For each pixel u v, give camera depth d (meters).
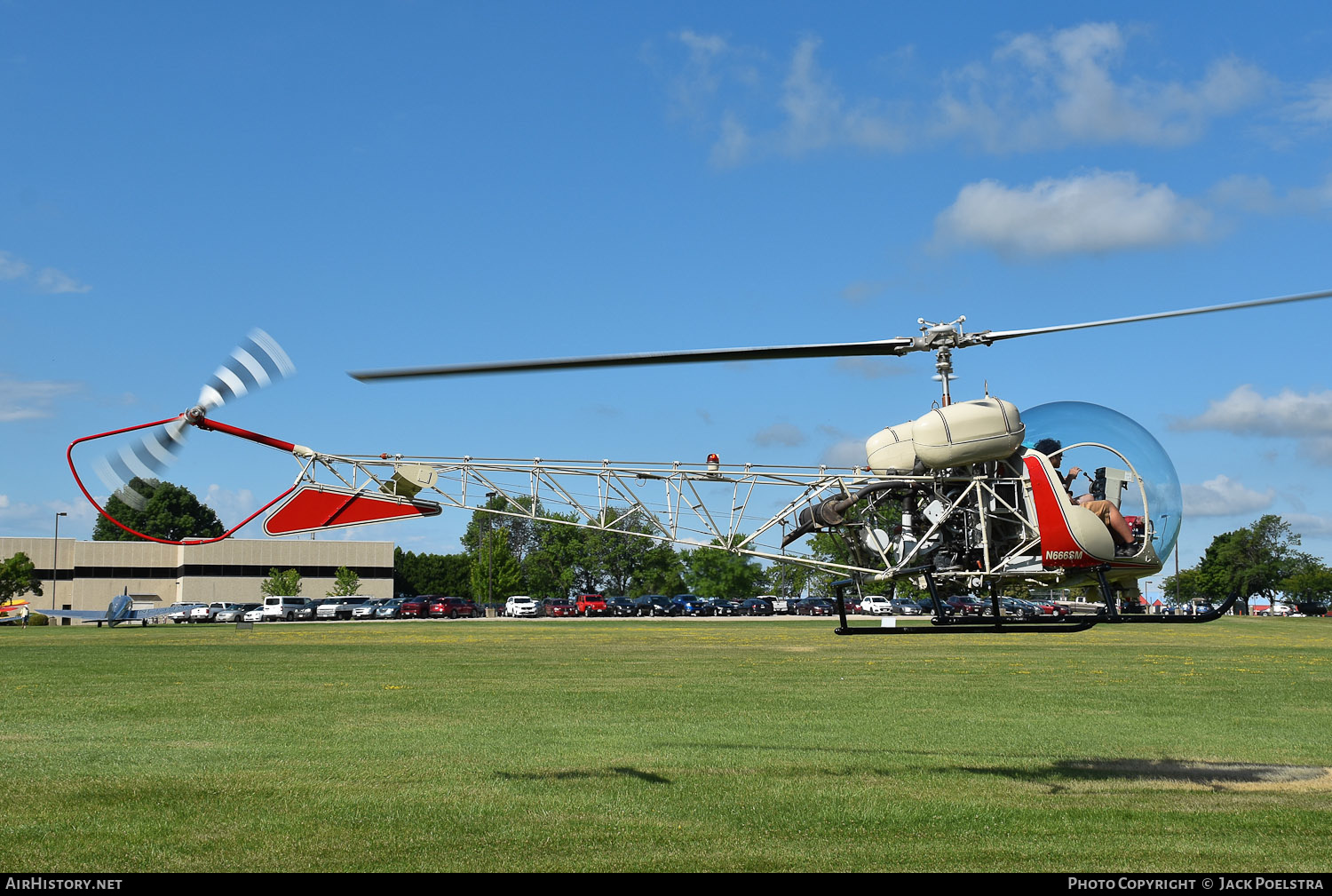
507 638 35.66
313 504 14.72
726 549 12.73
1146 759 10.51
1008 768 9.96
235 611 62.03
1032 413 10.63
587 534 102.81
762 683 18.38
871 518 11.19
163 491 104.12
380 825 7.62
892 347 9.47
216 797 8.49
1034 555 10.21
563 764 10.08
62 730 12.27
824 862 6.73
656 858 6.82
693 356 7.98
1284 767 10.05
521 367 7.65
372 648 29.27
